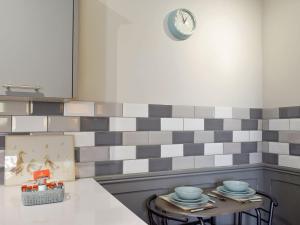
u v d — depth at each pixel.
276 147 2.18
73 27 1.33
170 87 1.92
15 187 1.42
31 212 1.04
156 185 1.86
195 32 2.02
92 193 1.32
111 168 1.73
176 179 1.93
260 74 2.31
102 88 1.71
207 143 2.06
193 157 2.00
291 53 2.08
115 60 1.74
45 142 1.54
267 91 2.27
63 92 1.31
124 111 1.77
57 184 1.24
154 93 1.87
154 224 1.60
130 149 1.78
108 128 1.72
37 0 1.25
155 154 1.86
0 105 1.46
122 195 1.76
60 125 1.59
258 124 2.29
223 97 2.13
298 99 2.02
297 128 2.02
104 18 1.72
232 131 2.17
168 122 1.91
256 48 2.30
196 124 2.02
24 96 1.24
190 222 1.85
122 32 1.77
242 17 2.23
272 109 2.22
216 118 2.10
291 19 2.08
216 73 2.11
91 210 1.07
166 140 1.90
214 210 1.45
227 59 2.15
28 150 1.50
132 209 1.78
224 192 1.72
